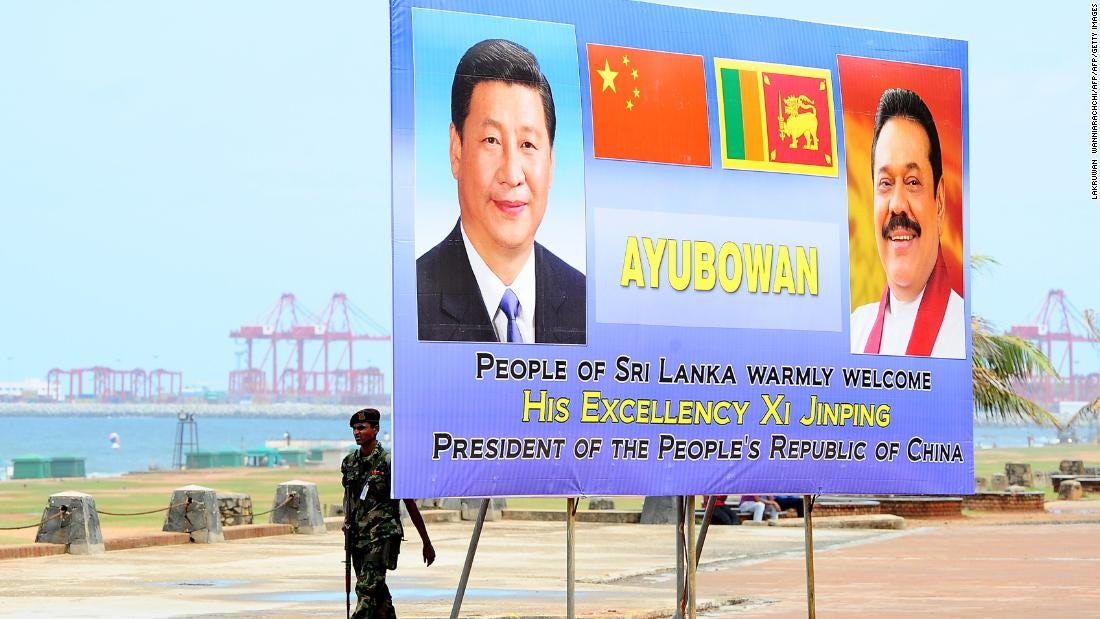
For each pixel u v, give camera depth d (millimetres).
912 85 16844
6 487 72000
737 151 15828
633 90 15367
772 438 15898
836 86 16422
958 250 17047
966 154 17125
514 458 14680
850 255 16391
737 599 19984
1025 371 47094
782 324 16000
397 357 14250
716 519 36281
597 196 15133
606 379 15102
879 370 16516
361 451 14938
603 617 17875
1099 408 54406
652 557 27141
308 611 18312
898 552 28781
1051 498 57375
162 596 19969
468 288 14555
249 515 31328
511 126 14789
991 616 18109
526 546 29609
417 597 20375
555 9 15102
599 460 15039
